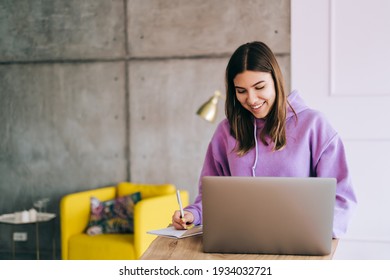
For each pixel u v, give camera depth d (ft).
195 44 14.52
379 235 11.82
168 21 14.67
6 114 15.85
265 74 6.56
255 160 6.93
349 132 11.93
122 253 12.35
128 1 14.89
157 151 14.96
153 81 14.87
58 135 15.57
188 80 14.64
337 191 6.63
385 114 11.74
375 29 11.73
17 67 15.70
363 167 11.88
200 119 14.61
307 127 6.80
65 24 15.31
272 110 6.79
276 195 5.61
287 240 5.64
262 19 14.06
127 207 13.51
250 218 5.67
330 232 5.61
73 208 13.41
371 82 11.80
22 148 15.83
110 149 15.28
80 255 12.87
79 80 15.34
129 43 14.96
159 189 13.84
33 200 15.84
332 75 11.97
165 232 6.49
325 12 11.94
